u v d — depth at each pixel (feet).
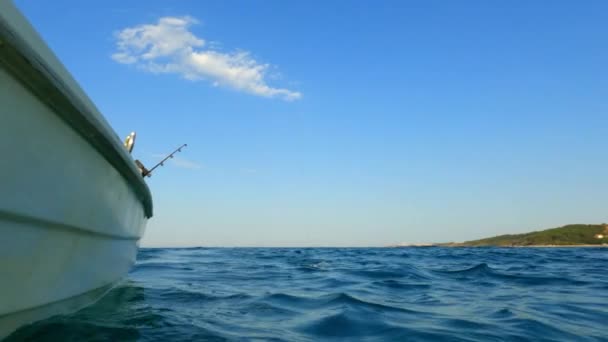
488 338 12.19
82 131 9.44
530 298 19.67
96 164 10.71
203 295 19.33
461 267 39.73
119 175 12.52
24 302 9.36
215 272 32.14
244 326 13.32
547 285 24.99
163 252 73.72
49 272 10.05
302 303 17.67
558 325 13.85
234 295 19.54
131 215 15.53
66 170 9.34
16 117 7.53
